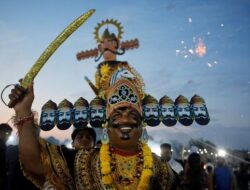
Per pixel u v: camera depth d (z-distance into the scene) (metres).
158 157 2.16
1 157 3.95
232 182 7.07
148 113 2.30
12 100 1.72
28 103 1.72
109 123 1.98
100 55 4.19
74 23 1.81
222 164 7.21
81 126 2.39
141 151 2.00
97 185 1.86
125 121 1.93
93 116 2.35
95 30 4.36
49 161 1.76
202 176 6.13
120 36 4.37
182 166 6.41
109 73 2.15
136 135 1.96
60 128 2.42
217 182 7.10
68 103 2.46
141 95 2.10
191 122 2.35
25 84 1.74
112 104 1.99
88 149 1.99
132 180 1.92
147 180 1.90
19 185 2.87
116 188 1.88
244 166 9.40
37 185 1.75
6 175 3.94
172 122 2.33
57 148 1.86
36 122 1.79
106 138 1.99
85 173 1.86
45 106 2.47
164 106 2.34
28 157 1.69
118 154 1.96
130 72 2.10
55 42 1.78
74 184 1.83
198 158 5.93
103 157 1.91
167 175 2.08
